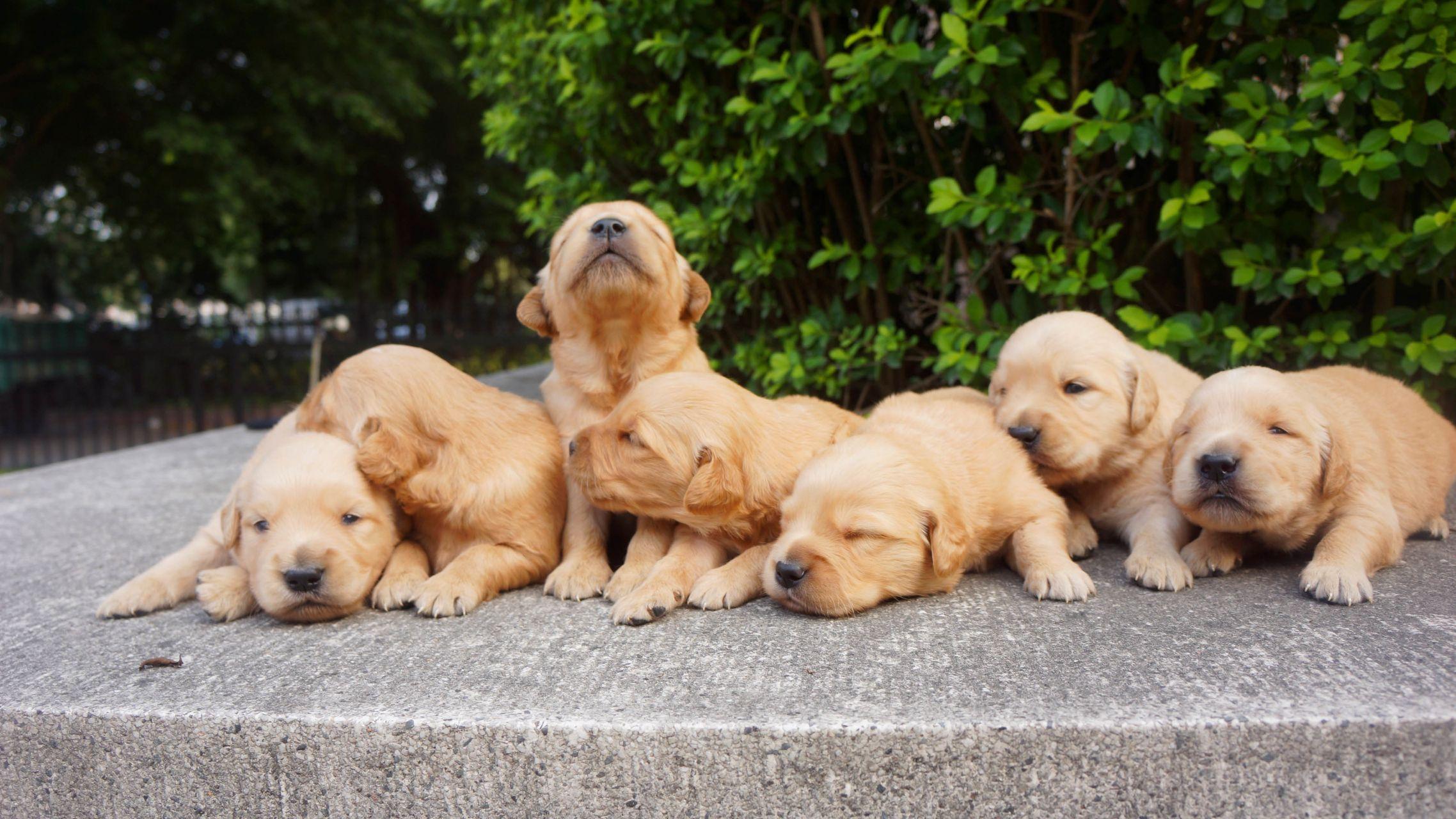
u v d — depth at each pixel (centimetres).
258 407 455
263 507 92
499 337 405
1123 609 89
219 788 80
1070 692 79
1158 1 124
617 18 132
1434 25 107
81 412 377
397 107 480
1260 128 113
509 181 615
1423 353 113
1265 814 76
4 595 100
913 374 150
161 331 411
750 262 137
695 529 95
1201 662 81
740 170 130
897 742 76
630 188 157
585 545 99
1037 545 95
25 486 141
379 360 98
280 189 483
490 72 200
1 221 512
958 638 85
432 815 79
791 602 90
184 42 432
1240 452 91
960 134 137
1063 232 124
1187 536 100
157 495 134
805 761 76
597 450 94
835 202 135
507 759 78
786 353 140
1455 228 108
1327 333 117
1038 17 127
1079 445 100
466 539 98
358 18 452
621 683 81
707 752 77
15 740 81
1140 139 113
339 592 91
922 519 91
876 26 120
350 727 79
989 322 131
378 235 692
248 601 94
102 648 89
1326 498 93
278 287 754
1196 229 116
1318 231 121
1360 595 89
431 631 90
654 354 105
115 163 466
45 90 410
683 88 134
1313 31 117
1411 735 75
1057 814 76
